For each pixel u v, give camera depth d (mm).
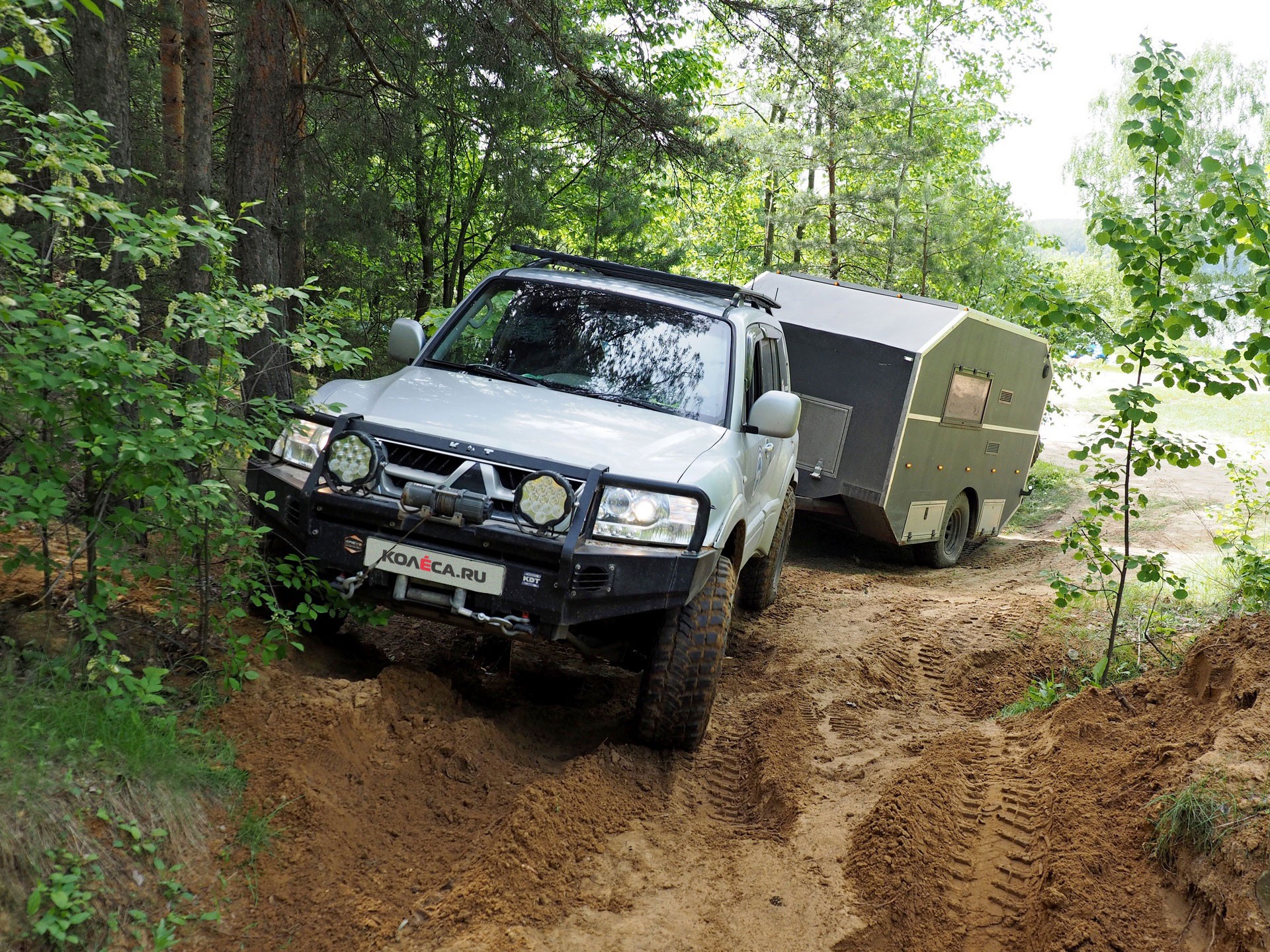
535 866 3670
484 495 4414
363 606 4785
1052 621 7941
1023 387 14336
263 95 9609
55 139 3750
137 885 3172
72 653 3951
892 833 4090
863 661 6875
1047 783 4547
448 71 11109
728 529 5043
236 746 3990
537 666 6102
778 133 23875
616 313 5988
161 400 3875
